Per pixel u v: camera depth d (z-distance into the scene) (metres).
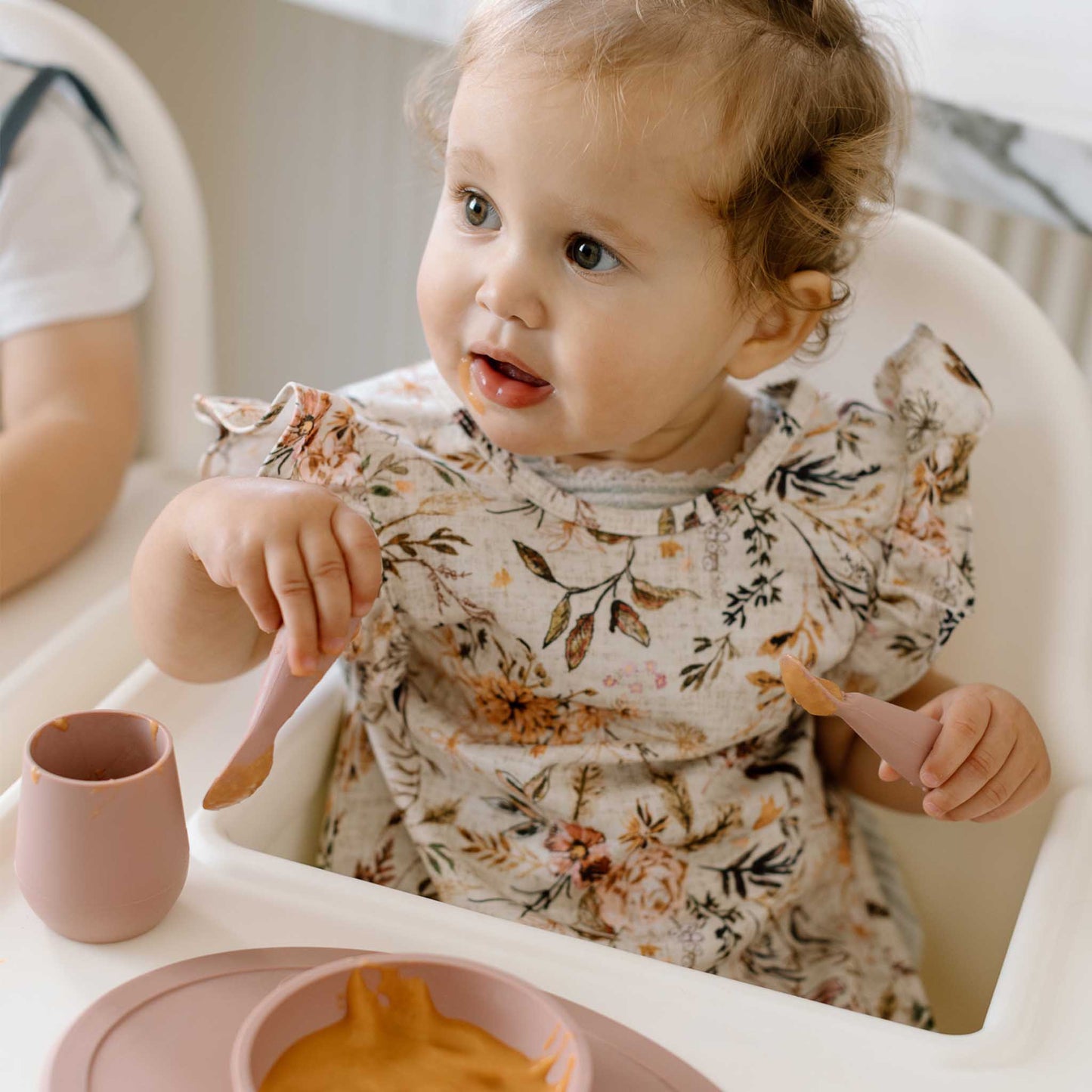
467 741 0.80
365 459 0.74
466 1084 0.49
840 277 0.83
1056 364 0.85
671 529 0.79
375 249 1.51
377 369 1.58
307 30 1.44
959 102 1.04
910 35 0.94
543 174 0.64
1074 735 0.83
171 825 0.54
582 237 0.66
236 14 1.46
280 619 0.59
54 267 1.04
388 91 1.42
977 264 0.86
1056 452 0.85
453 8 1.26
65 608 0.95
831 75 0.71
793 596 0.80
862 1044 0.56
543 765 0.78
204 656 0.69
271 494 0.60
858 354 0.89
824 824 0.88
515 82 0.64
